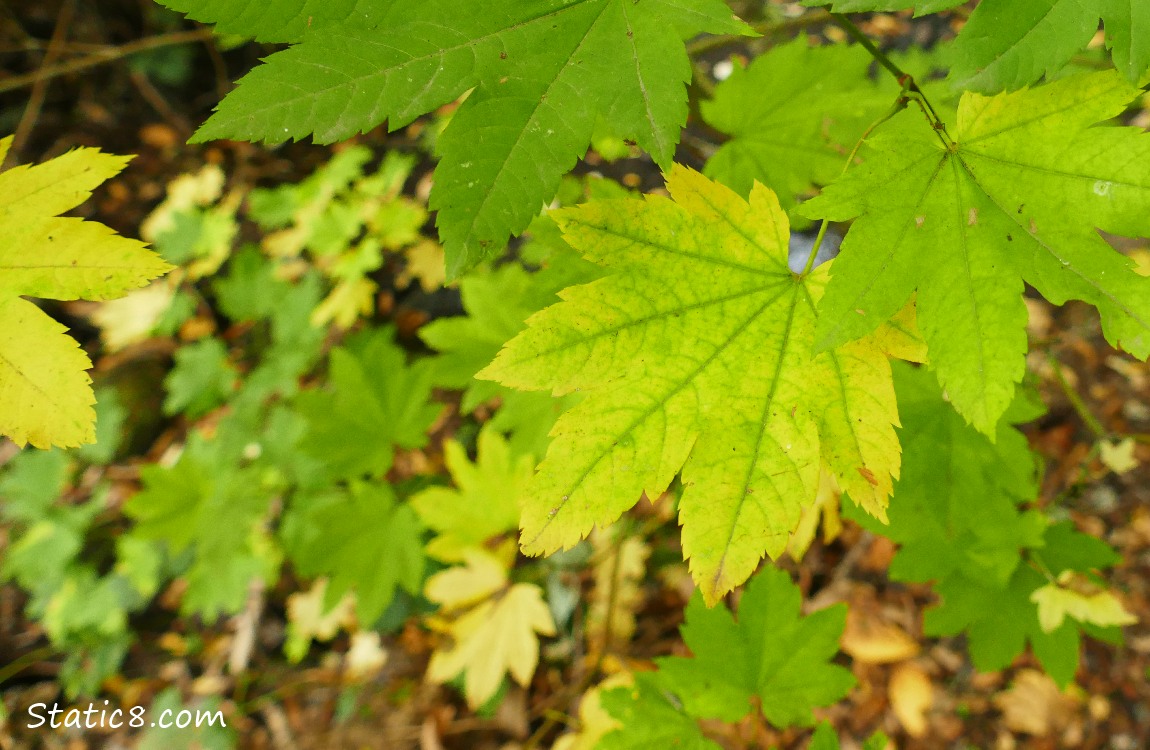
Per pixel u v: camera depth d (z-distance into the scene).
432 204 0.13
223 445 0.47
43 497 0.54
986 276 0.13
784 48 0.21
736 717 0.21
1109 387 0.49
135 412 0.58
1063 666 0.21
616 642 0.43
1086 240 0.13
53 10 0.70
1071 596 0.20
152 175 0.69
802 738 0.43
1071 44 0.12
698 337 0.14
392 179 0.50
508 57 0.13
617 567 0.35
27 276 0.14
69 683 0.51
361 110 0.13
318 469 0.44
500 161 0.13
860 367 0.14
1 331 0.14
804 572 0.47
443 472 0.51
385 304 0.61
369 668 0.49
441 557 0.34
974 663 0.22
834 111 0.21
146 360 0.61
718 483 0.14
